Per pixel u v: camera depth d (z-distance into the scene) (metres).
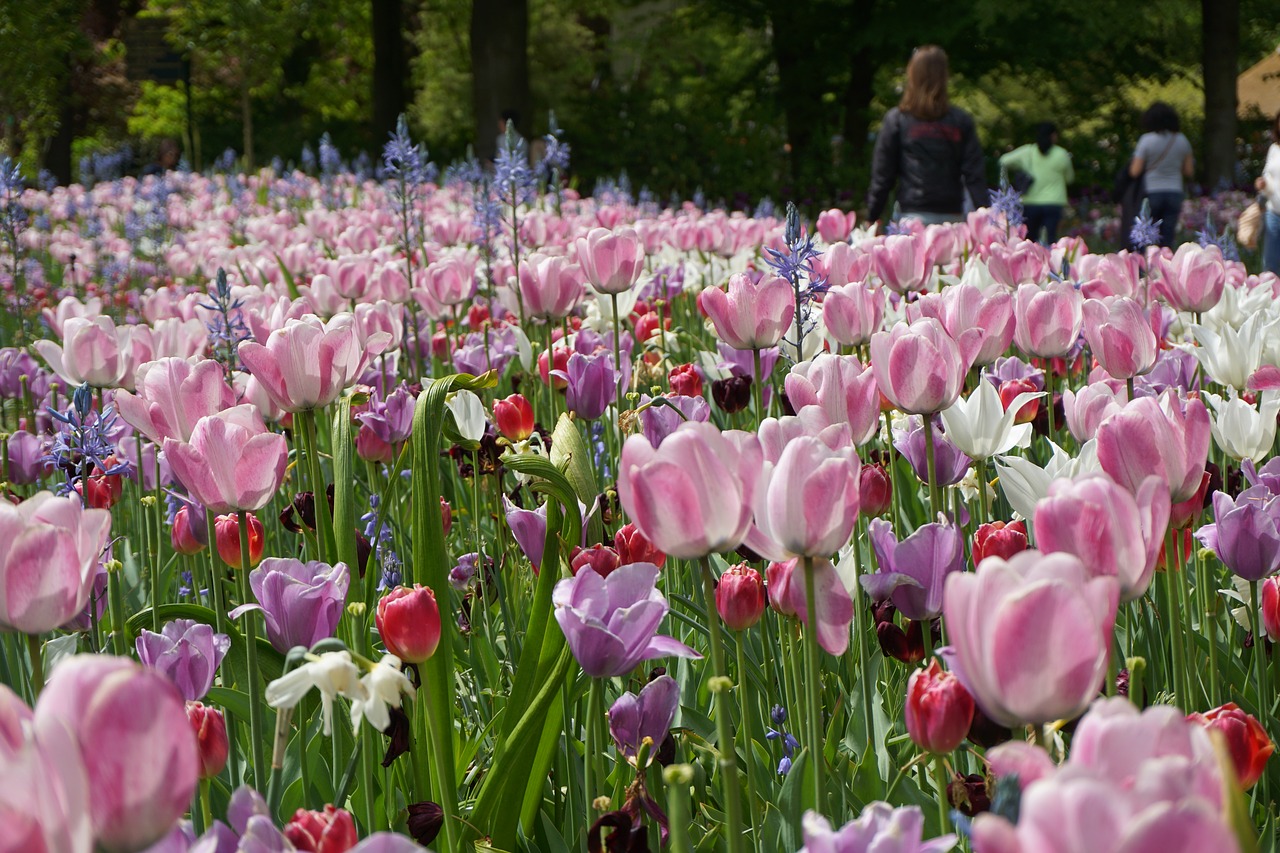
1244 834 0.95
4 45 22.64
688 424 1.57
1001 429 2.56
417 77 38.00
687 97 33.47
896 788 2.08
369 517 3.59
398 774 2.37
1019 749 1.12
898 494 3.23
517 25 25.84
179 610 2.42
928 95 9.19
